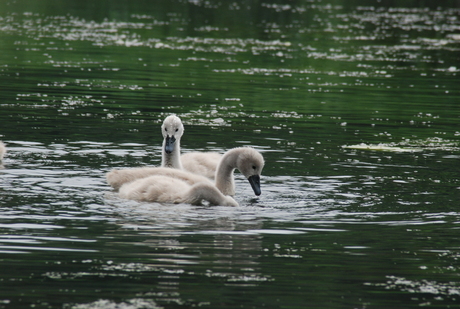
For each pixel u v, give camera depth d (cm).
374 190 1463
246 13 6438
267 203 1355
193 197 1334
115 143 1872
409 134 2173
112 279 944
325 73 3528
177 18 5872
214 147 1895
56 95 2628
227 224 1200
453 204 1356
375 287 948
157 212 1266
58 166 1588
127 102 2559
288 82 3203
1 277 940
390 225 1214
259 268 998
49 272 962
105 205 1302
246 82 3158
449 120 2450
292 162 1716
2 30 4606
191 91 2873
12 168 1540
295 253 1061
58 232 1123
